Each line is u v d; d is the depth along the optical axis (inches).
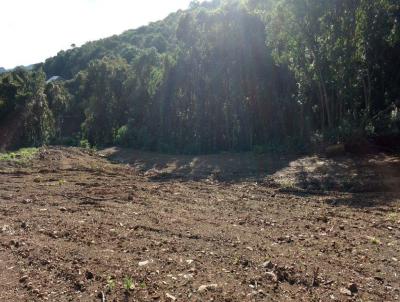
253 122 880.9
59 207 398.6
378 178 507.5
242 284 204.2
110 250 258.4
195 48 959.0
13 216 361.1
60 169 722.2
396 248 260.7
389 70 790.5
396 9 736.3
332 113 786.8
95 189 507.8
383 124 721.6
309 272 218.1
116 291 197.0
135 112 1157.1
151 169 742.5
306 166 621.9
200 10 1008.9
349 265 229.3
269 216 354.0
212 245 267.7
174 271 221.8
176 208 390.9
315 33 727.1
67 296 194.5
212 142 912.3
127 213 368.5
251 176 597.3
